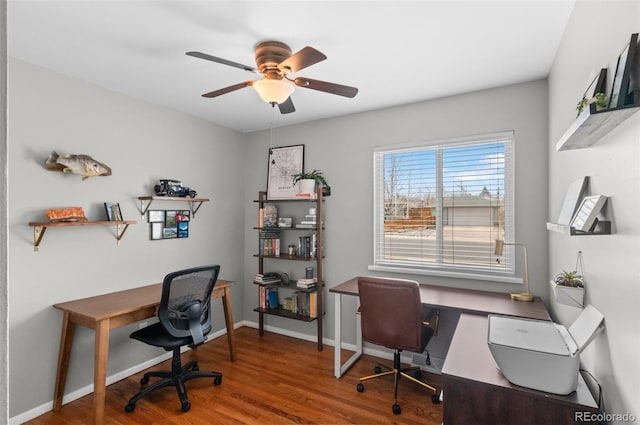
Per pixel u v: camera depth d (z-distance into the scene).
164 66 2.31
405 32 1.88
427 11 1.69
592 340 1.27
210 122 3.64
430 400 2.44
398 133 3.12
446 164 2.96
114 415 2.24
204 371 2.72
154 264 3.04
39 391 2.27
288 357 3.17
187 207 3.38
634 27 0.94
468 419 1.32
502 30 1.86
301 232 3.69
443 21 1.77
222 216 3.78
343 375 2.82
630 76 0.91
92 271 2.58
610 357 1.15
